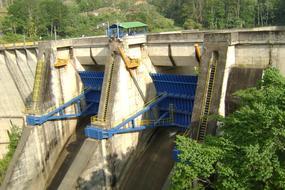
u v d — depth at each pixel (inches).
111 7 7037.4
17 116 2135.8
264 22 4753.9
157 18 5428.2
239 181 694.5
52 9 4717.0
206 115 1112.8
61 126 1708.9
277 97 686.5
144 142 1505.9
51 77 1643.7
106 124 1350.9
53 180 1657.2
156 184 1344.7
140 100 1478.8
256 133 692.1
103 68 1796.3
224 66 1090.7
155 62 1499.8
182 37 1327.5
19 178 1572.3
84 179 1294.3
